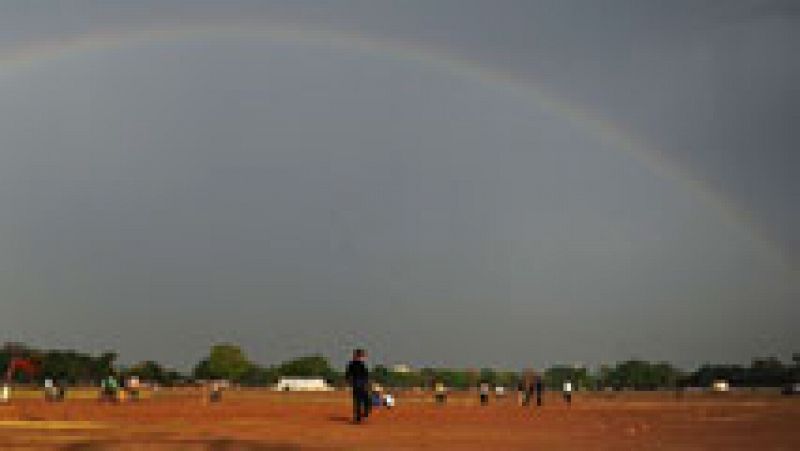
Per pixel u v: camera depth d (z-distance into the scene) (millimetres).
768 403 91375
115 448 24484
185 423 38906
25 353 147500
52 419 42188
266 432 32594
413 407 77875
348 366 41000
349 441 28547
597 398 141500
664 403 94250
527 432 34344
